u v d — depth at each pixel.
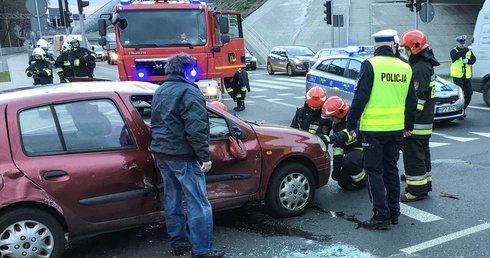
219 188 4.36
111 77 24.44
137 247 4.21
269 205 4.72
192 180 3.72
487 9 11.23
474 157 7.03
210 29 10.08
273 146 4.62
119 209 3.86
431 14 17.81
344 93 9.86
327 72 10.55
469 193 5.41
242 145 4.37
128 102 4.06
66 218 3.64
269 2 38.44
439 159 6.98
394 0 33.00
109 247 4.22
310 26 32.66
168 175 3.80
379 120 4.28
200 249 3.78
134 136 3.99
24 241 3.52
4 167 3.46
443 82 9.62
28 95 3.81
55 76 23.14
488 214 4.75
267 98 14.77
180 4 9.90
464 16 31.69
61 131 3.74
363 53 10.40
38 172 3.54
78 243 4.34
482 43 11.36
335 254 3.93
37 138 3.65
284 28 33.81
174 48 9.79
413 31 4.98
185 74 3.76
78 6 15.26
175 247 3.98
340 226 4.57
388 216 4.42
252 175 4.52
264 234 4.42
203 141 3.59
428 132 5.07
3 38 81.62
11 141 3.53
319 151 4.97
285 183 4.74
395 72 4.27
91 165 3.73
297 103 13.52
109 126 3.93
